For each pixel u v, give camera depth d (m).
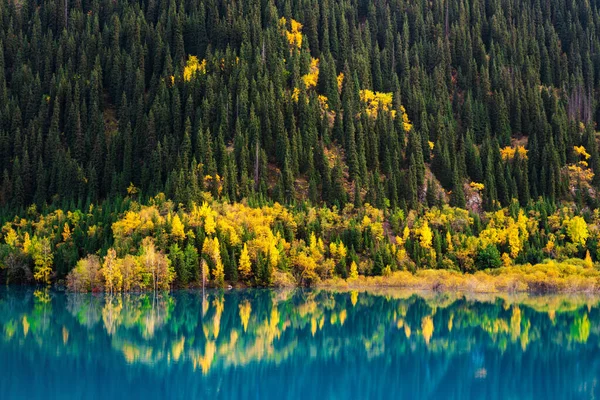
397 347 102.94
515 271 194.00
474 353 99.38
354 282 190.38
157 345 99.62
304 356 95.44
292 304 152.25
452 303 157.25
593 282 184.50
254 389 76.81
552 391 79.06
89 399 70.62
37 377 79.38
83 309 137.38
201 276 178.62
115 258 169.75
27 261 186.38
